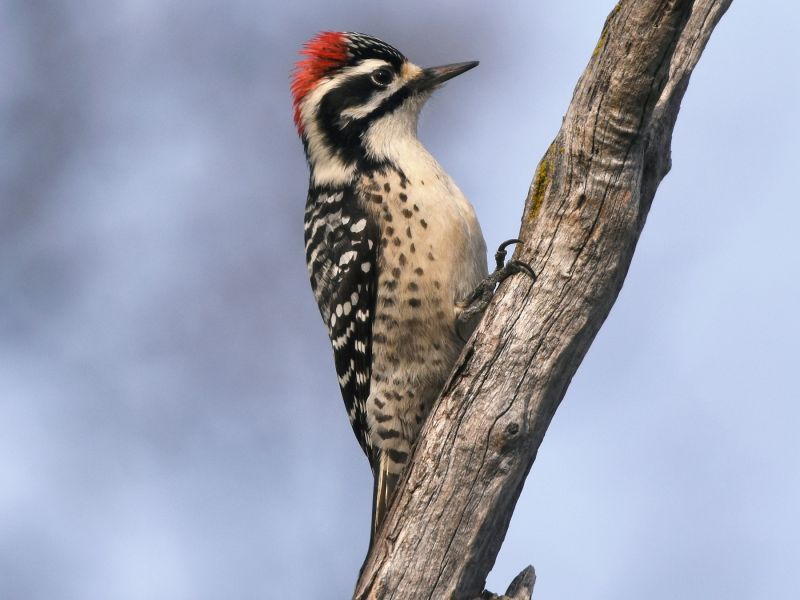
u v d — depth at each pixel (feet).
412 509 30.35
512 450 30.01
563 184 30.19
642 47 27.84
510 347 30.19
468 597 30.60
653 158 31.35
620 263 30.25
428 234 36.55
